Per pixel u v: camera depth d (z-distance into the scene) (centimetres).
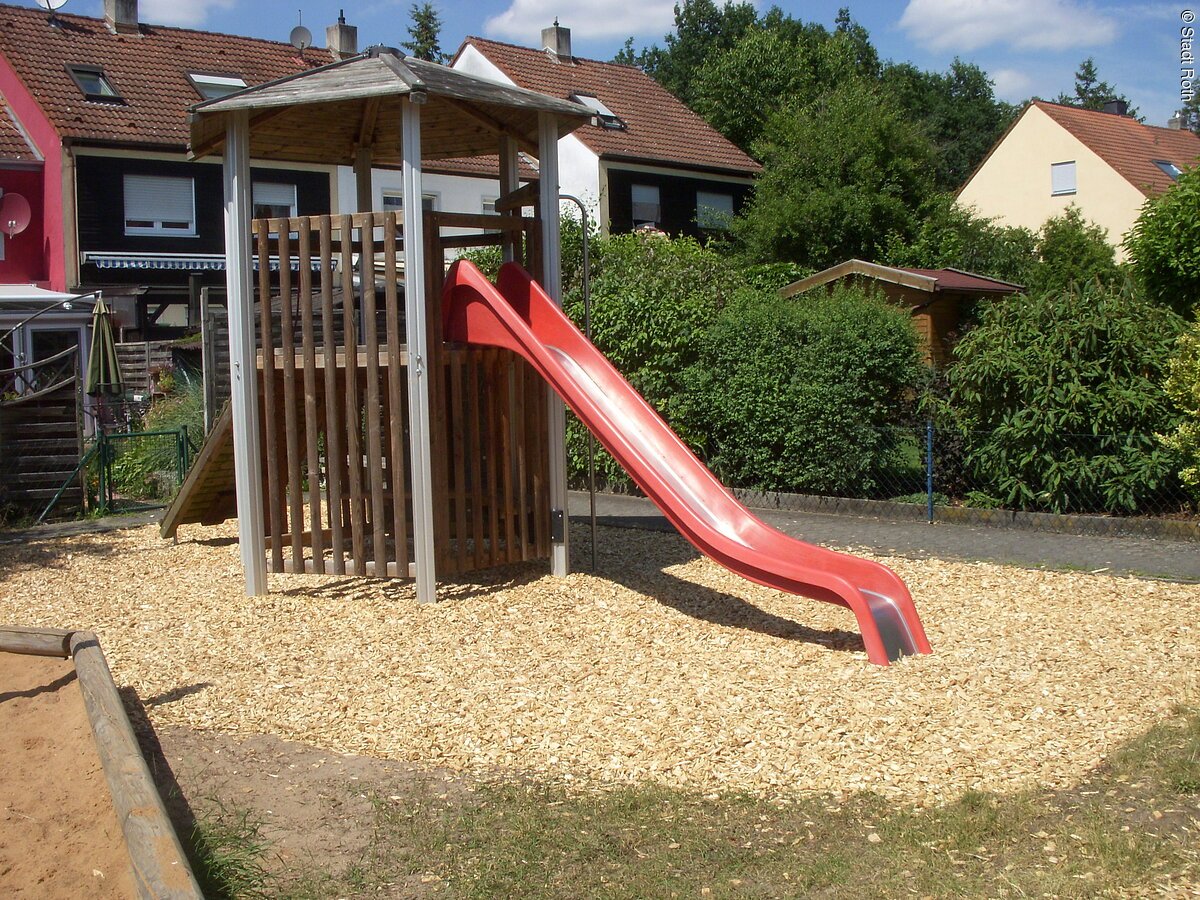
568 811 475
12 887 414
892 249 2875
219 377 1546
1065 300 1159
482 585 923
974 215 3806
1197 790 465
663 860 429
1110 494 1095
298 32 3189
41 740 570
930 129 5794
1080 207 3603
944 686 619
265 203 2777
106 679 563
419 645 749
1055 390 1116
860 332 1288
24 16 2778
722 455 1405
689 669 673
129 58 2803
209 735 585
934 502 1231
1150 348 1115
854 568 747
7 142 2664
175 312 2720
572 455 1531
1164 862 405
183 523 1199
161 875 359
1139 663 658
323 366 895
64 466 1420
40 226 2692
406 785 511
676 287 1528
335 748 561
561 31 3512
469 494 984
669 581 920
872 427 1291
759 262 2995
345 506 1166
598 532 1183
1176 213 1479
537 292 923
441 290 902
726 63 4384
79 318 2317
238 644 764
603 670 680
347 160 1165
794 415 1295
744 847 438
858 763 515
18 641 678
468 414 948
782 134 3131
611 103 3416
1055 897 385
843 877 409
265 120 938
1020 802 462
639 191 3228
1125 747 519
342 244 884
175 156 2647
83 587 984
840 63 4584
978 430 1195
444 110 1002
